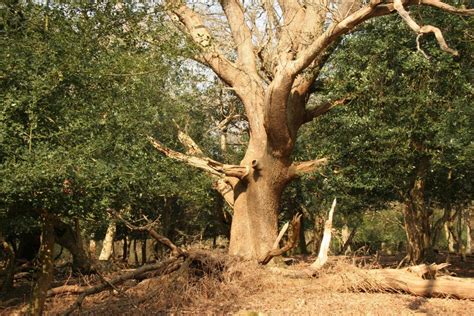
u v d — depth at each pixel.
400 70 13.83
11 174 6.65
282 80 13.50
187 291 11.39
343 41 14.73
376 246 37.19
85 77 7.83
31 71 7.32
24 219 9.34
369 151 13.98
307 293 11.88
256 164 15.26
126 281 12.59
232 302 11.25
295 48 15.37
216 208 22.05
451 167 12.75
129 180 8.37
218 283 11.91
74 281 15.40
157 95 13.11
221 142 20.64
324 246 13.05
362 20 12.02
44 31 7.87
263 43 16.50
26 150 6.92
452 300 11.25
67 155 7.05
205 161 15.21
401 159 13.63
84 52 7.93
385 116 13.76
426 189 16.25
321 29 15.37
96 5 8.49
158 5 9.68
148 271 12.46
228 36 17.36
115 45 8.72
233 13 16.78
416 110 13.10
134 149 8.59
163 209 24.14
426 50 13.47
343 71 14.58
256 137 15.91
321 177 17.64
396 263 18.45
